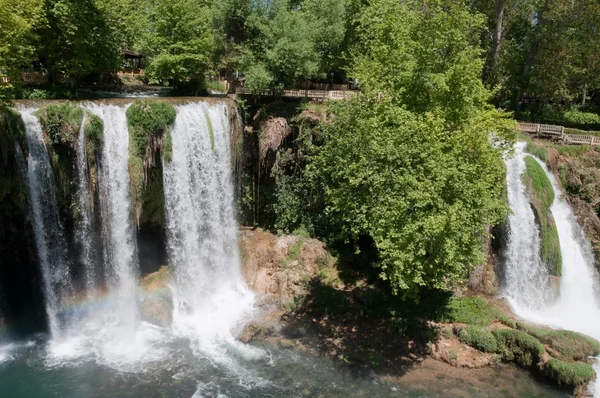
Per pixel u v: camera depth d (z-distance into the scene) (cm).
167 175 2672
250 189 3369
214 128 2967
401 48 2278
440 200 1886
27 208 2222
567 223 3020
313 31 3394
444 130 2147
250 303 2755
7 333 2302
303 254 2933
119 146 2505
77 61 3000
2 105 2061
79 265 2472
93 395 1927
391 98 2205
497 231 2870
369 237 3064
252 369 2161
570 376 2058
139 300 2620
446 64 2261
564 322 2617
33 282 2367
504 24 4375
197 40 3419
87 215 2431
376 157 2012
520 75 4331
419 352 2338
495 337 2334
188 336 2412
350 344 2381
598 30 3928
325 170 2445
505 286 2867
